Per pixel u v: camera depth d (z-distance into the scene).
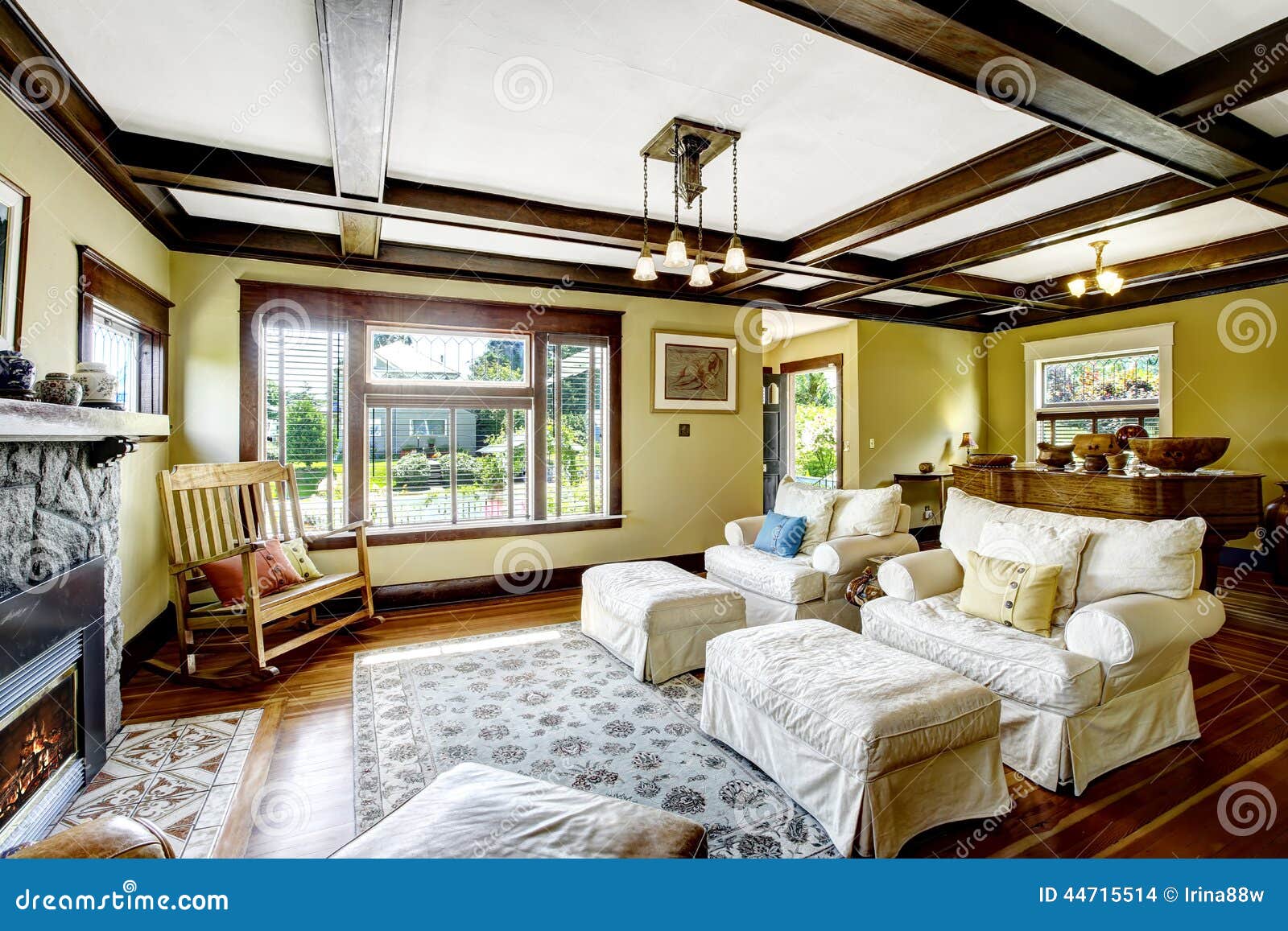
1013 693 2.17
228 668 3.16
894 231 3.53
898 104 2.40
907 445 6.66
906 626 2.60
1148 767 2.20
